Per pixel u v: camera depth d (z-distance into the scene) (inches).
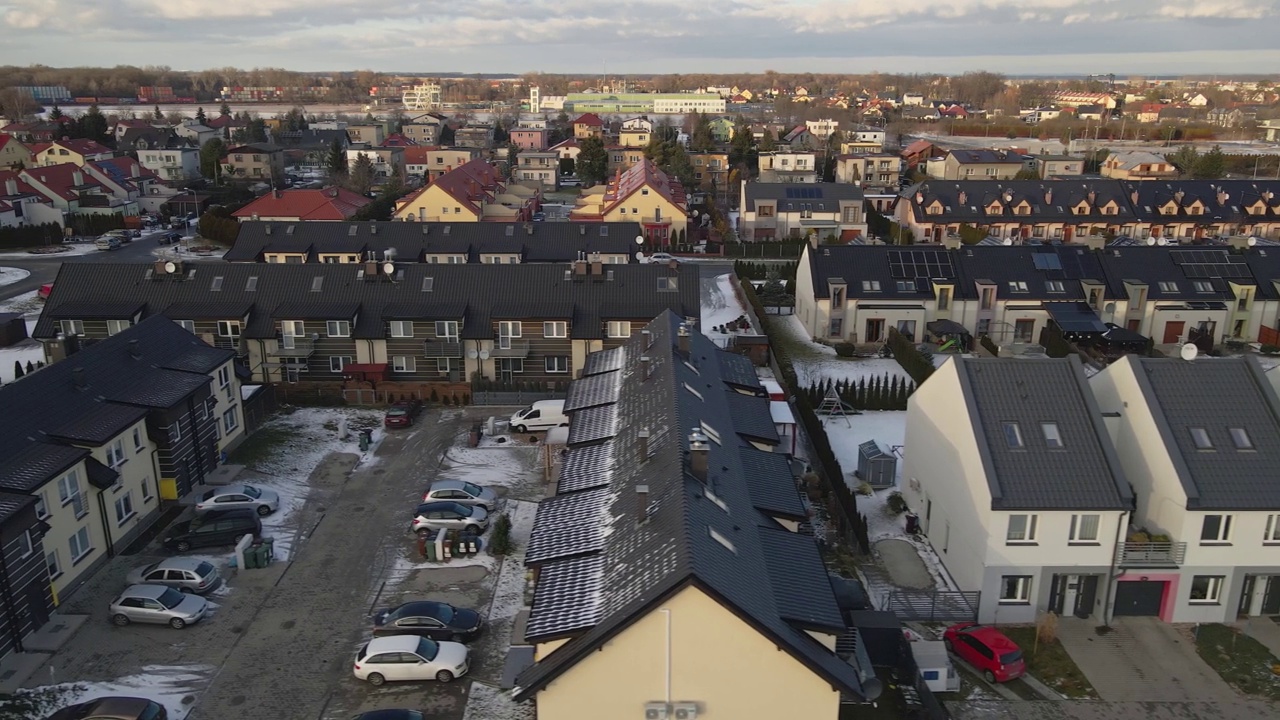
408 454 2069.4
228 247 4426.7
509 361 2444.6
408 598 1497.3
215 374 1987.0
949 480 1560.0
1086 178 5132.9
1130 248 2989.7
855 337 2893.7
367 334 2405.3
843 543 1679.4
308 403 2362.2
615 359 2044.8
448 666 1278.3
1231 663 1338.6
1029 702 1258.6
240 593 1504.7
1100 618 1434.5
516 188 5260.8
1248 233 4493.1
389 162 6510.8
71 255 4222.4
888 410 2349.9
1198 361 1529.3
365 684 1284.4
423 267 2522.1
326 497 1855.3
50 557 1444.4
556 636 991.6
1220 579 1412.4
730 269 4025.6
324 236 3462.1
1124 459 1544.0
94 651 1342.3
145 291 2475.4
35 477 1396.4
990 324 2878.9
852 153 6589.6
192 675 1294.3
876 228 4766.2
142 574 1505.9
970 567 1467.8
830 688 982.4
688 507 1125.7
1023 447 1433.3
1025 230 4530.0
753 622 944.3
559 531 1261.1
